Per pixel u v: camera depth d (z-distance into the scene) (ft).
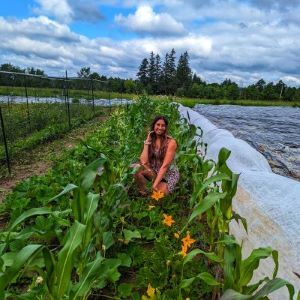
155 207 11.45
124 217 10.62
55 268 5.27
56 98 49.26
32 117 34.37
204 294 7.78
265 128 31.45
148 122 31.45
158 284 7.66
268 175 8.94
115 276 7.38
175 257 8.34
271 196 7.81
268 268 6.91
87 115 45.14
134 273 8.68
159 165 13.21
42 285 6.62
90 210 6.48
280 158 16.83
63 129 31.83
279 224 6.82
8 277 4.51
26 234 6.18
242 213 8.70
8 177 17.31
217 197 6.56
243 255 8.30
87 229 6.53
